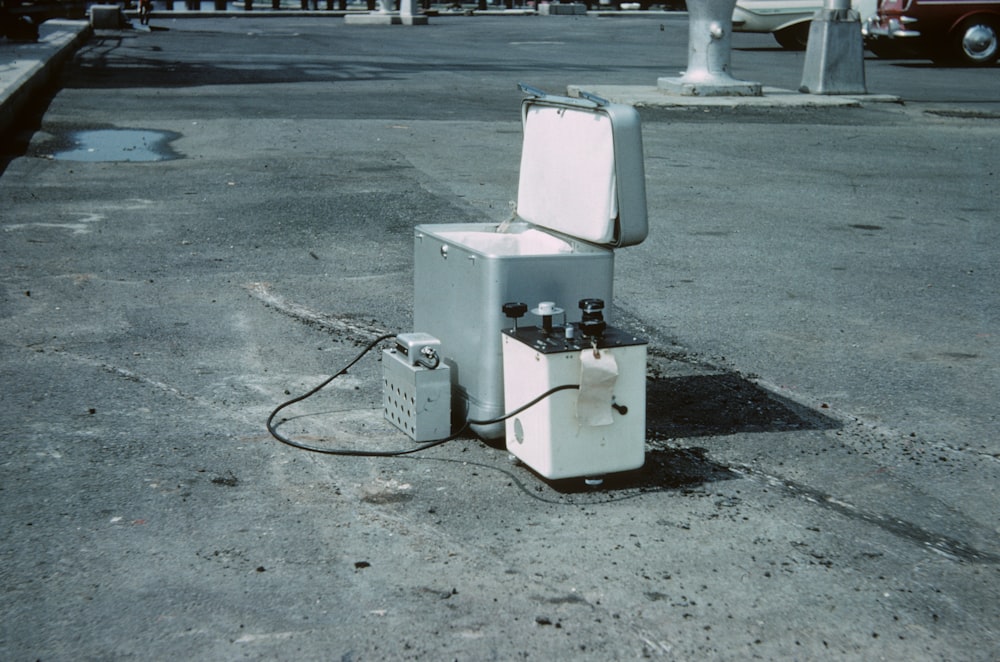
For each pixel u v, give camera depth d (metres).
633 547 3.72
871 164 12.70
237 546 3.68
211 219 8.96
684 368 5.67
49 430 4.64
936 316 6.78
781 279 7.61
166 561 3.57
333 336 6.08
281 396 5.14
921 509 4.11
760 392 5.34
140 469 4.27
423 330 4.89
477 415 4.49
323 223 8.89
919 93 19.53
